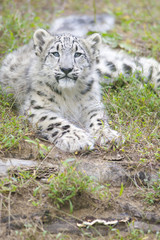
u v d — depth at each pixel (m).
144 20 25.27
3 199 9.97
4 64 16.84
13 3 23.08
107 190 10.66
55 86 13.83
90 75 14.50
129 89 15.24
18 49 17.45
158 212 10.42
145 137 12.55
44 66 13.90
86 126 14.00
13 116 13.65
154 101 14.73
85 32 21.12
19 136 12.23
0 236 9.19
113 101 14.62
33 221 9.61
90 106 14.41
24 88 15.14
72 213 10.05
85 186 10.19
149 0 29.06
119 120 13.41
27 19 21.88
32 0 26.44
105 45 18.91
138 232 9.79
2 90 15.83
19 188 10.25
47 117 13.41
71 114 14.40
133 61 17.53
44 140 12.66
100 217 10.09
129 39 21.73
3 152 11.54
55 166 11.18
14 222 9.52
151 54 19.47
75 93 14.22
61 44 13.45
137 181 11.29
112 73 16.77
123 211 10.35
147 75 17.05
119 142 12.22
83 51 13.85
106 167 11.38
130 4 28.64
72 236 9.52
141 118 13.92
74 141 12.08
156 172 11.51
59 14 24.70
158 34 22.48
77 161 11.48
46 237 9.30
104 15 25.66
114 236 9.49
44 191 10.26
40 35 14.22
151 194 10.73
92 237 9.41
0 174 10.65
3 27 19.62
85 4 28.44
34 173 10.64
